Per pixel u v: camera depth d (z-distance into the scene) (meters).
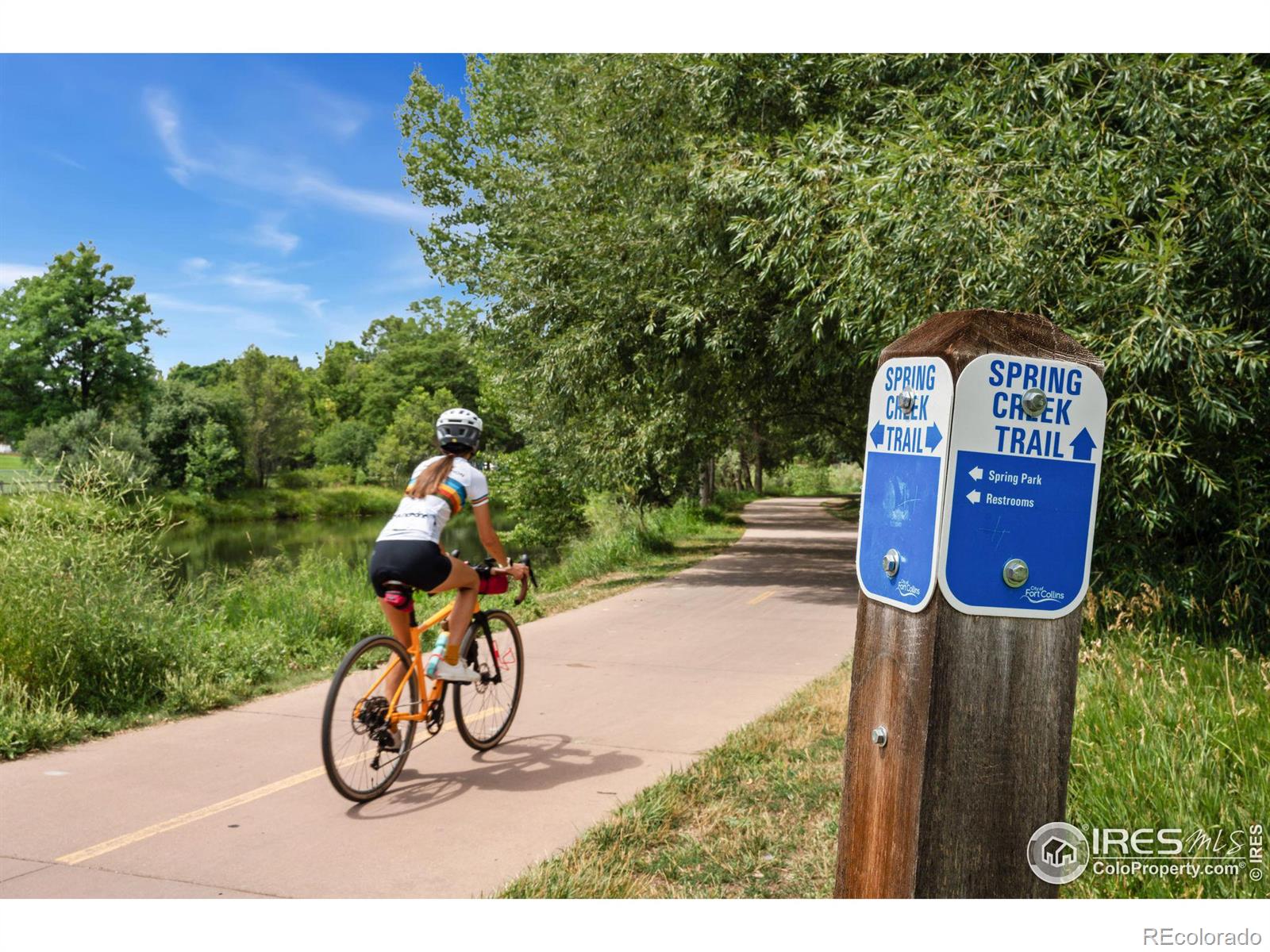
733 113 12.91
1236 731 4.76
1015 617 2.13
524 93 23.95
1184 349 7.01
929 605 2.13
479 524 5.18
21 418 64.94
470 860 4.04
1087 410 2.15
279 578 10.22
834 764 5.22
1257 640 7.61
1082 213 7.23
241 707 6.70
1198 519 8.34
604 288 14.65
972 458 2.11
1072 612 2.15
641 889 3.71
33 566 6.61
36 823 4.45
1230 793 4.15
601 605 12.37
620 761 5.45
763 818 4.46
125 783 5.04
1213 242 7.19
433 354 104.62
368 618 9.39
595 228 15.17
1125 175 7.43
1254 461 8.01
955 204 7.33
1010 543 2.13
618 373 15.45
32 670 6.30
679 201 13.72
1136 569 8.17
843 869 2.35
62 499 7.19
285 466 76.81
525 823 4.47
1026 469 2.13
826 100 12.66
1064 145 7.56
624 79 13.93
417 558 4.96
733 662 8.38
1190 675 6.07
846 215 8.96
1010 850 2.14
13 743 5.54
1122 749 4.51
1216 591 8.23
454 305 17.98
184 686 6.59
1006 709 2.13
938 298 8.03
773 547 22.31
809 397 19.70
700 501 37.34
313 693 7.13
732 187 11.42
